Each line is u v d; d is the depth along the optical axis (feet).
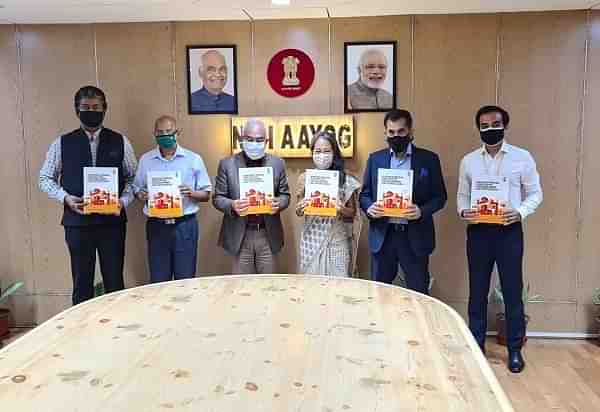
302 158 13.15
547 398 10.02
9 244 13.74
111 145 11.77
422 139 12.98
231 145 13.16
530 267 13.01
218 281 7.69
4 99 13.41
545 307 13.07
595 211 12.78
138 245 13.56
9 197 13.61
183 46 13.14
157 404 4.10
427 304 6.54
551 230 12.89
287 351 5.08
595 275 12.89
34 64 13.29
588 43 12.46
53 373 4.66
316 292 7.09
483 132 10.94
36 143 13.44
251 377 4.53
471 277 11.36
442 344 5.24
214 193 11.93
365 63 12.91
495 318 13.15
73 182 11.59
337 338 5.40
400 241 11.18
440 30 12.73
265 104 13.19
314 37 12.97
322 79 13.05
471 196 10.91
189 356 4.98
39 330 5.72
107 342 5.35
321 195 10.99
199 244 13.53
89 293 12.01
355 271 13.07
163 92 13.26
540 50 12.57
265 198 11.32
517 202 11.09
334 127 12.93
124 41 13.17
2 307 13.78
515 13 12.52
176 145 12.04
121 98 13.30
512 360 11.23
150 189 11.53
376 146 13.07
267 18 12.88
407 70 12.87
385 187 10.88
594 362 11.66
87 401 4.16
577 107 12.61
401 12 12.46
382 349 5.12
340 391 4.28
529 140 12.77
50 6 11.55
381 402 4.11
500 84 12.71
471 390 4.30
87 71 13.26
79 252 11.73
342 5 11.72
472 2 11.60
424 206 11.05
